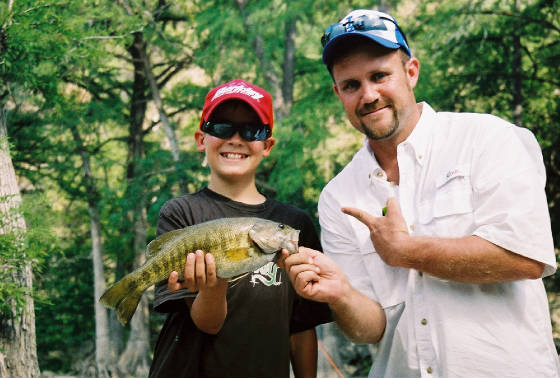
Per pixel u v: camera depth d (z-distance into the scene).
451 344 2.70
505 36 18.36
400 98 2.90
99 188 22.41
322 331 16.58
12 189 8.25
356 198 3.20
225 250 2.47
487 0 16.70
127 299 2.51
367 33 2.80
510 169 2.66
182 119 24.83
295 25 19.83
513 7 17.20
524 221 2.55
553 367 2.69
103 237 25.69
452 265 2.57
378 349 3.06
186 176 20.34
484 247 2.55
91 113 21.05
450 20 15.89
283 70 19.97
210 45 19.50
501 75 18.31
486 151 2.75
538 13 17.67
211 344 2.91
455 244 2.58
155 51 21.50
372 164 3.15
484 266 2.55
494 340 2.66
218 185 3.27
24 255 7.74
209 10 19.34
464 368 2.66
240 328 2.96
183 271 2.49
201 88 22.19
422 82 17.64
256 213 3.21
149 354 21.41
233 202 3.20
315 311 3.27
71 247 24.28
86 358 22.39
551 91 18.72
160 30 18.78
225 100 3.20
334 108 17.78
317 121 17.69
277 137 17.09
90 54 10.52
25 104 18.88
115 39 12.24
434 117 3.05
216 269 2.46
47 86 10.98
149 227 24.23
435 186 2.88
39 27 9.31
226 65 19.44
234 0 19.48
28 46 9.04
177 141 22.89
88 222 25.17
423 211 2.91
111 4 14.34
